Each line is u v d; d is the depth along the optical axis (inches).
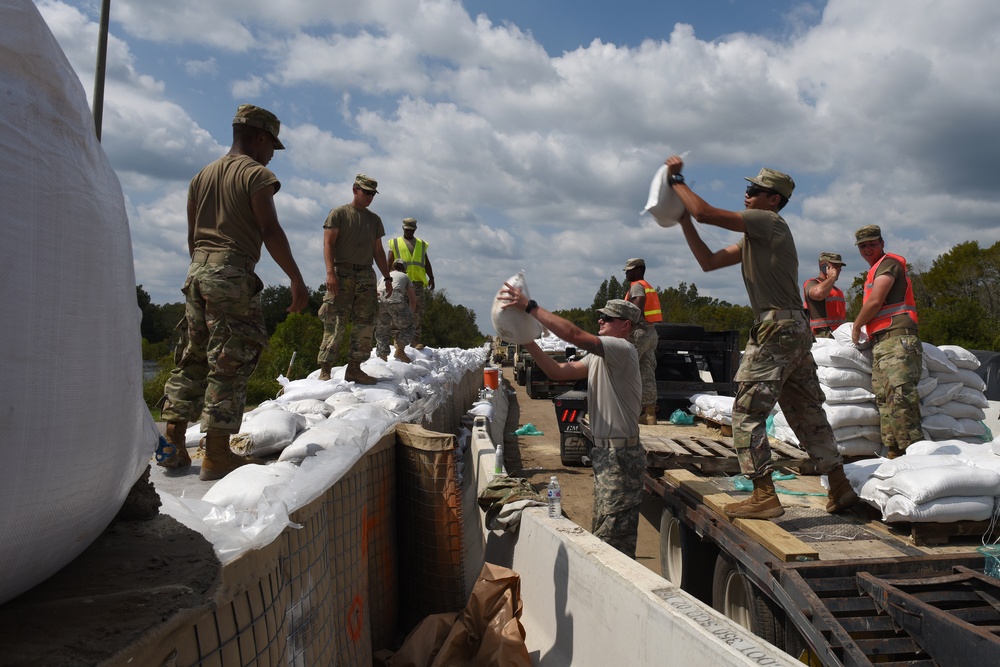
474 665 140.6
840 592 117.0
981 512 132.3
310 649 98.5
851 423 209.8
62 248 48.6
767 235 151.1
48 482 47.3
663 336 352.8
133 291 63.0
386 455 175.2
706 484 186.9
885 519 141.5
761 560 129.6
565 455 390.6
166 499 82.3
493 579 150.4
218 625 64.5
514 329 149.9
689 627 97.5
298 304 147.4
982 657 90.2
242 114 146.3
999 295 1562.5
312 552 101.7
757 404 152.6
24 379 44.5
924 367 210.5
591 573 131.1
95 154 56.2
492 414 448.8
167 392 143.0
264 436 152.1
